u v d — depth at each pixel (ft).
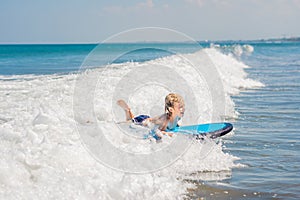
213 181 16.38
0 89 37.99
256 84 51.29
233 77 52.34
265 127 26.94
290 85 51.37
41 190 12.65
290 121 28.84
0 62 112.06
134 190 14.10
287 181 16.52
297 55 142.20
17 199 11.81
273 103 37.09
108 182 14.28
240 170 17.88
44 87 38.24
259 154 20.54
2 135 16.67
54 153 14.98
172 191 14.76
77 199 12.57
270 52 178.60
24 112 25.68
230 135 24.64
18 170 13.24
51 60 118.11
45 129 18.16
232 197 14.73
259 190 15.46
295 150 21.36
